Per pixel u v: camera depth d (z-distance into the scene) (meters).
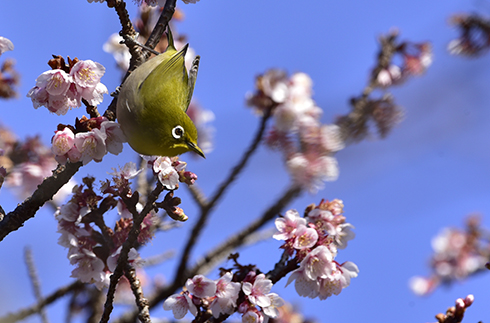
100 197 7.73
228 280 7.39
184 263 12.23
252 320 7.23
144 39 11.88
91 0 8.34
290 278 7.62
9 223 7.48
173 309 7.38
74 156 7.40
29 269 10.70
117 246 7.72
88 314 12.00
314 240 7.65
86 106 7.82
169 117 9.02
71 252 7.76
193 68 10.48
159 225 11.09
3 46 8.25
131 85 8.72
